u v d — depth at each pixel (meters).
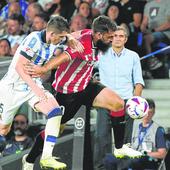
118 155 19.48
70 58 17.75
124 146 19.47
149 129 23.31
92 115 27.28
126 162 22.84
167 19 29.06
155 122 25.02
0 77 21.94
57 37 17.66
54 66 17.64
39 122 26.67
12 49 29.38
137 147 23.25
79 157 19.69
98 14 29.23
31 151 19.19
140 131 23.38
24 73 17.70
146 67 29.06
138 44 28.89
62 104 19.05
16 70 17.78
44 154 17.88
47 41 17.75
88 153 22.42
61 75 18.78
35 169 21.06
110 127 23.08
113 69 22.83
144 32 28.94
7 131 19.23
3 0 32.31
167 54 29.08
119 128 19.25
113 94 18.95
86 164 22.44
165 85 28.81
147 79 29.11
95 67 24.58
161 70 29.14
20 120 25.05
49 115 17.89
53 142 17.88
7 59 23.89
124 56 22.81
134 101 19.00
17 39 29.55
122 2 29.23
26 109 26.47
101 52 18.17
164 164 18.53
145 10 29.17
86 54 17.94
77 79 18.75
